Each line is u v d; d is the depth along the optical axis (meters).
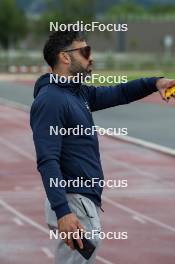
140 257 18.42
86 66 9.04
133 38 155.25
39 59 134.88
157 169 33.66
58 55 8.98
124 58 138.50
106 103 9.48
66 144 8.89
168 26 153.38
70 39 8.95
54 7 158.38
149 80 9.35
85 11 151.12
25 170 33.16
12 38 160.00
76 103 8.93
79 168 8.91
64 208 8.41
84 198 8.92
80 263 9.05
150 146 40.59
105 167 34.28
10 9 159.00
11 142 42.94
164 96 9.21
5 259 18.25
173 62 137.00
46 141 8.59
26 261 18.09
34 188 28.69
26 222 22.39
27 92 82.38
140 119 55.88
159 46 153.38
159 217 23.38
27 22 161.75
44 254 18.69
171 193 27.78
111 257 18.36
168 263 17.97
